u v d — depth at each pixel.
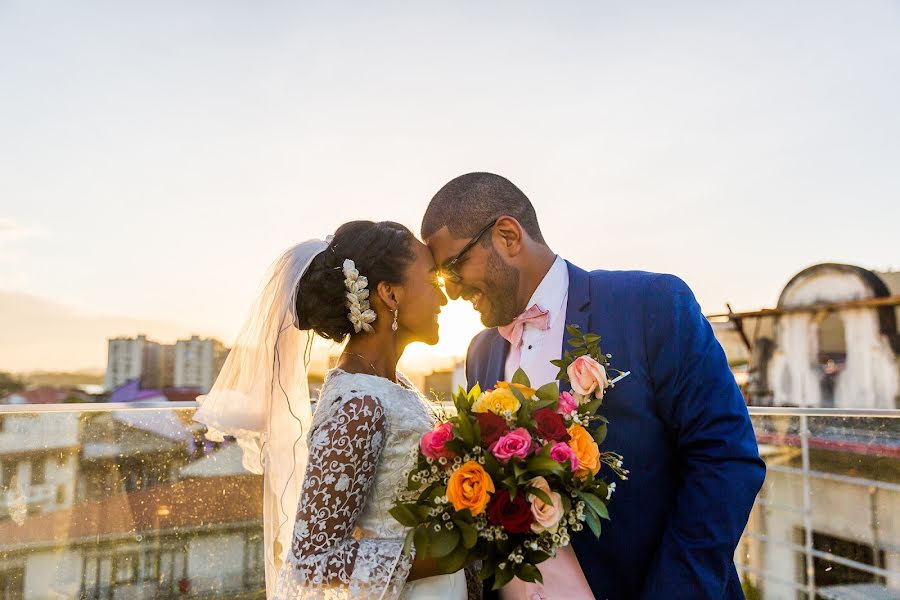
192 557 2.42
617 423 2.01
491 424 1.62
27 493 2.20
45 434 2.25
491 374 2.40
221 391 2.15
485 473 1.55
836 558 3.17
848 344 11.30
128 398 12.47
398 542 1.82
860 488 3.22
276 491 2.05
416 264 2.10
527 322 2.25
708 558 1.82
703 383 1.94
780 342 12.08
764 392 12.21
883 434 3.25
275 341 2.05
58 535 2.24
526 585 2.07
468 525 1.56
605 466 2.01
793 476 3.22
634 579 1.99
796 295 11.98
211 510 2.47
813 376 11.55
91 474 2.30
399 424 1.88
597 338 1.85
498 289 2.20
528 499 1.56
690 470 1.93
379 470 1.87
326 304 2.03
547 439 1.61
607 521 2.00
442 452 1.63
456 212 2.18
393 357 2.13
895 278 11.19
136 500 2.36
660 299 2.05
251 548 2.52
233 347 2.18
